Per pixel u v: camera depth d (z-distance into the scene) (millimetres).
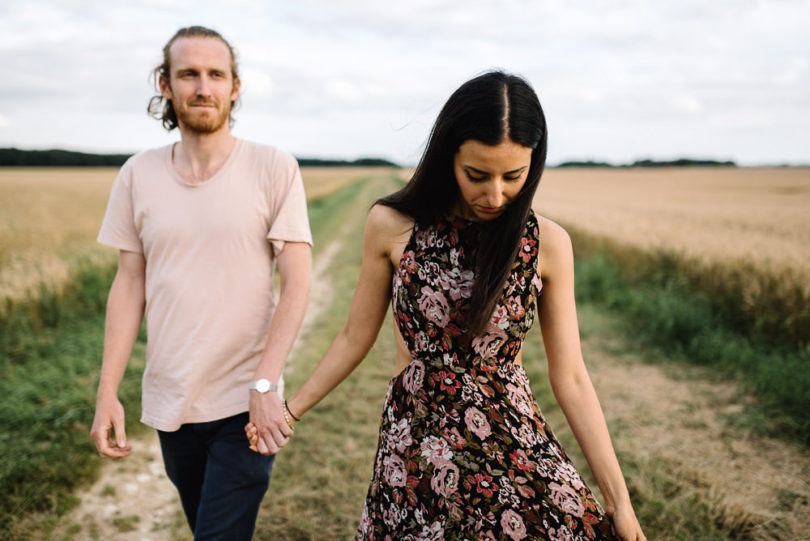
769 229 11133
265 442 1574
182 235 1713
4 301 5516
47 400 3959
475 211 1261
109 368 1748
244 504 1693
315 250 12055
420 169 1293
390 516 1251
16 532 2635
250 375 1756
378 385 4480
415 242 1338
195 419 1714
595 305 7500
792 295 5469
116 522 2787
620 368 5164
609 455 1295
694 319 5770
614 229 10641
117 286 1842
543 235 1313
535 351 5395
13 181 34250
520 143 1119
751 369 4727
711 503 2873
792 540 2658
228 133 1823
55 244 9758
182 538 2646
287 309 1720
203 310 1705
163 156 1804
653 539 2645
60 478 3047
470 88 1154
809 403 4031
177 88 1679
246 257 1748
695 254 7508
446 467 1200
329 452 3426
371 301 1449
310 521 2758
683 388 4652
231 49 1816
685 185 41656
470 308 1254
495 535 1146
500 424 1249
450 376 1300
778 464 3391
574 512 1187
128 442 3555
